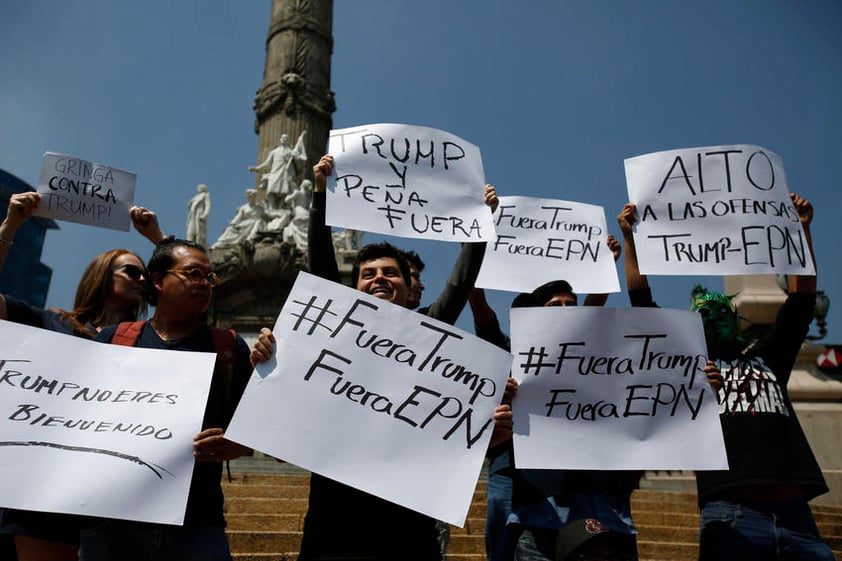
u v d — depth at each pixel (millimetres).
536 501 4773
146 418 3854
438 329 4242
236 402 4301
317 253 4707
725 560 4602
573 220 6398
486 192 5008
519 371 4508
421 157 5000
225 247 28391
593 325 4602
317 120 32406
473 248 4820
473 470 3945
